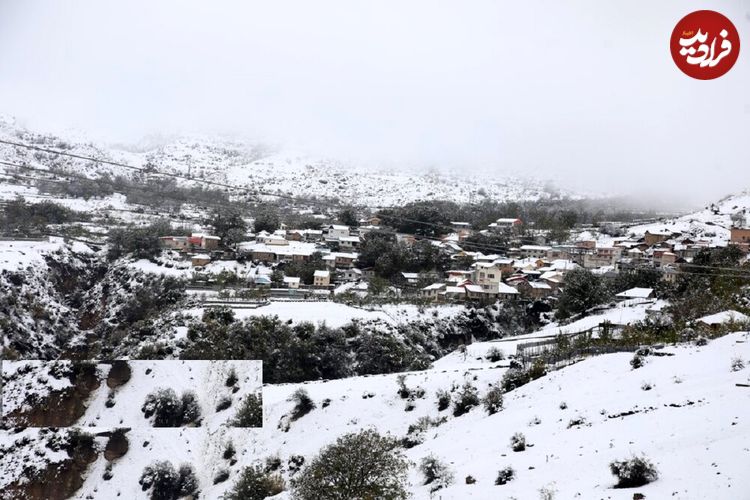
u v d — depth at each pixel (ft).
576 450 143.02
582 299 428.15
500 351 309.42
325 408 228.84
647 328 255.09
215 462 200.54
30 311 443.73
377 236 655.76
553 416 174.19
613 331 279.49
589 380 192.95
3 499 180.55
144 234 561.02
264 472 181.68
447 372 254.27
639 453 129.49
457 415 212.43
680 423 138.92
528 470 140.15
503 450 160.35
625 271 490.90
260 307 401.90
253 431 214.90
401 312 440.45
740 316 249.75
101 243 581.53
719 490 105.19
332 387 249.75
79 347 438.81
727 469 111.24
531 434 165.89
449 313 457.27
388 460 135.64
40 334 431.84
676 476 114.52
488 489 135.13
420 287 535.60
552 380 205.46
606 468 127.44
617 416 158.71
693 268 428.15
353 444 136.15
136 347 348.79
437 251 615.16
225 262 575.38
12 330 403.13
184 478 191.42
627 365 195.83
